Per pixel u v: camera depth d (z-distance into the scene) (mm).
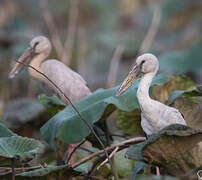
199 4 23688
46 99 10398
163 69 18375
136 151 7051
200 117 8914
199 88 8977
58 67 12055
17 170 7699
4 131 8344
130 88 8992
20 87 19344
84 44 23031
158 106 8344
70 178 7508
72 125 8477
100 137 9281
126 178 9422
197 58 18656
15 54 22219
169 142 6840
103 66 23719
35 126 13148
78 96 11734
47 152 11469
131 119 9789
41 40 12922
